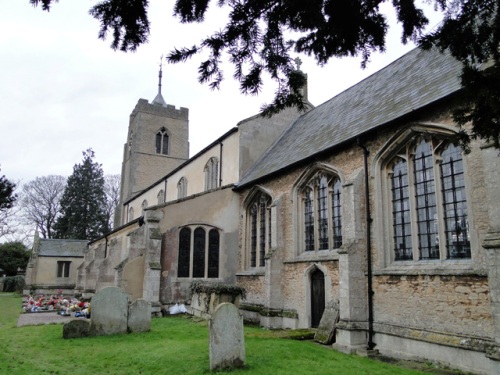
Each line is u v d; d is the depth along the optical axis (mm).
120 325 12836
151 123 47500
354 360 9609
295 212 16312
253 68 5461
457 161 10266
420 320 10297
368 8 4953
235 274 19969
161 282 18312
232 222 20531
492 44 4770
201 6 4703
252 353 9602
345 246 12180
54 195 62594
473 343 8805
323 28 5070
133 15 4617
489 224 8617
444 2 4777
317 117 20641
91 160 62125
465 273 9297
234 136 22719
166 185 33781
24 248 50594
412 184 11516
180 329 13555
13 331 13844
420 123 11031
